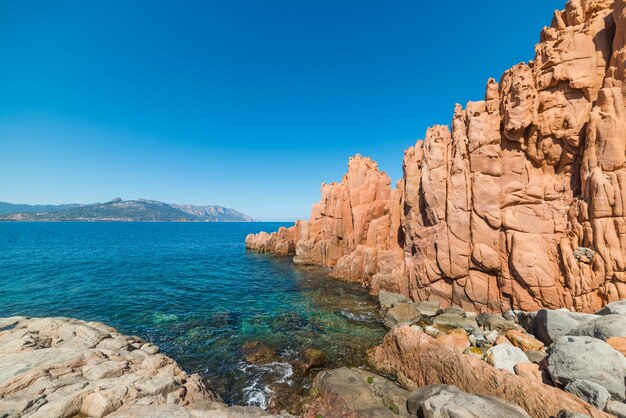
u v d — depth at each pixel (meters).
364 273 38.09
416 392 12.67
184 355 18.88
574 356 11.59
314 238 57.44
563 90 20.80
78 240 99.81
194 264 55.50
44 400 11.25
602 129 17.81
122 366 14.91
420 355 15.28
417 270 27.25
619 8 17.98
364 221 44.28
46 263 51.88
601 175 17.64
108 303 29.53
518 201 22.05
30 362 14.07
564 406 10.38
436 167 26.22
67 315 26.05
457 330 19.55
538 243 20.64
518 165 22.47
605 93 18.08
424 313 24.11
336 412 12.56
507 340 16.73
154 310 27.72
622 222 16.78
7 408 10.62
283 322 24.66
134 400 11.94
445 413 10.12
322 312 27.25
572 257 18.61
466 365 13.28
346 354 18.83
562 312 16.22
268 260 61.28
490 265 22.38
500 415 9.66
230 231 194.50
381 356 17.56
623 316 13.16
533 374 12.68
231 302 30.61
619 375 10.59
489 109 24.19
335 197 51.25
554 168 21.45
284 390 15.18
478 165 23.80
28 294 32.22
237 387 15.47
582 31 20.52
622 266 16.55
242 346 20.05
